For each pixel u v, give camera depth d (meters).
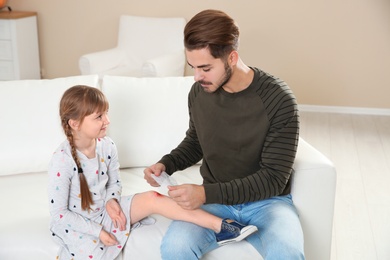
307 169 1.91
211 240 1.78
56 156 1.83
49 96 2.27
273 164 1.77
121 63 4.30
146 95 2.32
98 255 1.80
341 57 4.49
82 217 1.83
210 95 1.86
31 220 1.92
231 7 4.55
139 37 4.37
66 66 5.04
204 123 1.88
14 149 2.20
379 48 4.42
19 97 2.26
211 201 1.75
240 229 1.74
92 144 1.90
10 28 4.52
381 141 3.89
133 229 1.87
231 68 1.73
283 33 4.52
